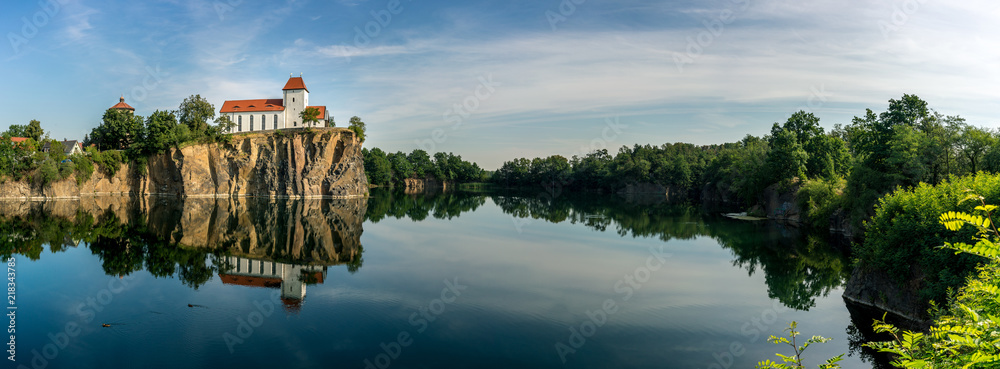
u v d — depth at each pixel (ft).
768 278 108.17
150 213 228.84
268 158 358.43
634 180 475.31
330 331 70.59
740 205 321.73
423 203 334.03
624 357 63.05
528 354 63.36
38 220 189.98
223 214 233.55
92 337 67.10
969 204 66.54
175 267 111.96
